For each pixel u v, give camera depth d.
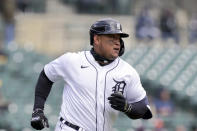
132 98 15.40
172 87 46.28
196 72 48.03
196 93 45.28
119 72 15.27
